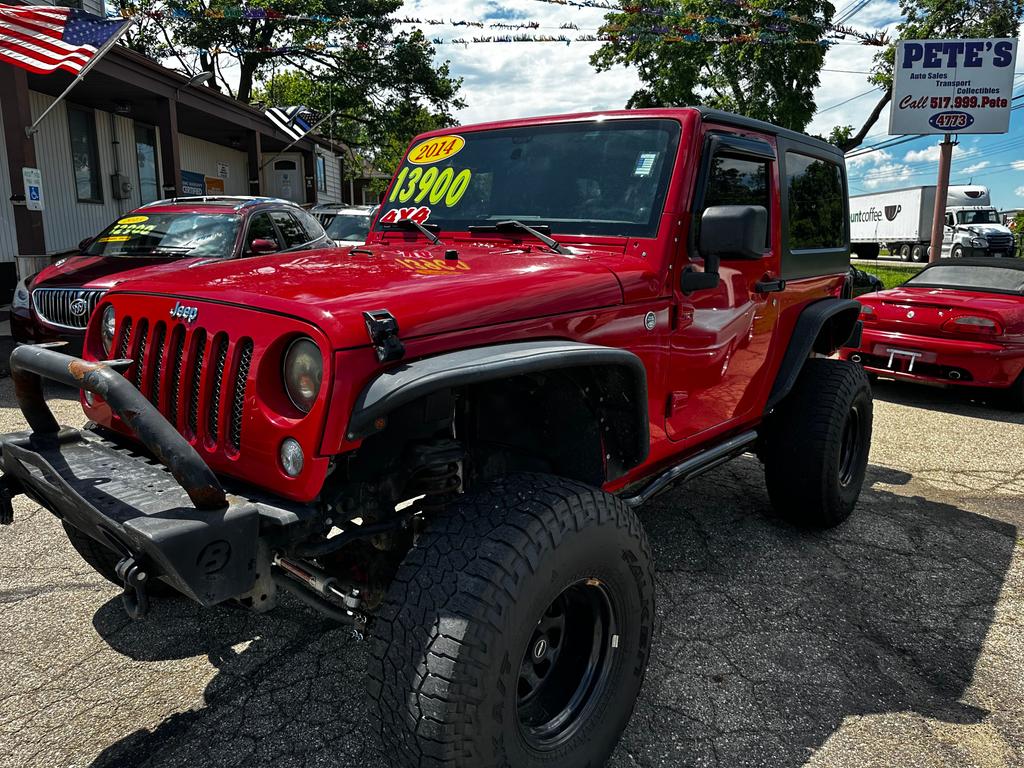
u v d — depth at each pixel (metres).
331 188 26.44
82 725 2.44
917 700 2.66
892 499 4.67
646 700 2.62
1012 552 3.90
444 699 1.72
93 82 11.90
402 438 2.12
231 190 20.28
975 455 5.70
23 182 9.59
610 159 3.01
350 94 22.70
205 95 14.51
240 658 2.82
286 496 1.92
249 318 2.00
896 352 7.41
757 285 3.38
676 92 23.23
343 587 2.11
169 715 2.50
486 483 2.12
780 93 22.11
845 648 2.97
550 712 2.15
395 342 1.83
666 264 2.74
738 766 2.32
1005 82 14.58
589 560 2.02
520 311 2.19
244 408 1.98
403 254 2.83
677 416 2.97
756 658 2.89
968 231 31.36
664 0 11.85
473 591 1.78
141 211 8.31
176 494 1.92
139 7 12.94
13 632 2.96
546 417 2.54
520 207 3.12
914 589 3.47
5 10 9.16
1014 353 6.87
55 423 2.39
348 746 2.36
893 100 15.09
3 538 3.79
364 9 20.41
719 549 3.83
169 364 2.21
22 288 7.18
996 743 2.44
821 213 4.12
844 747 2.41
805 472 3.81
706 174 2.92
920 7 23.09
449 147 3.50
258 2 16.55
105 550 2.85
